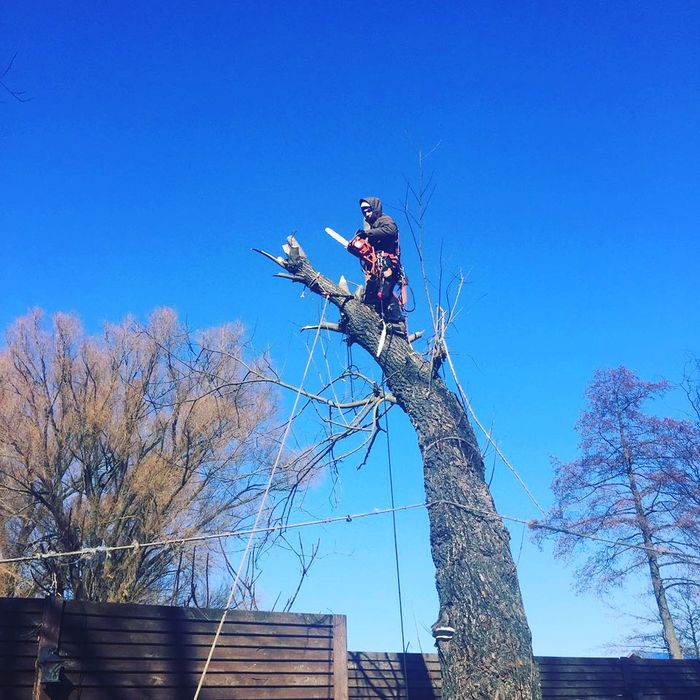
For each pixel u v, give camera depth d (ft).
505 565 16.66
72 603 16.79
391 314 20.57
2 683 15.57
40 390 46.57
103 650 16.81
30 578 43.11
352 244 20.94
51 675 15.67
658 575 55.72
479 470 18.22
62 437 45.24
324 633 20.16
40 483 44.65
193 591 26.66
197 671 17.89
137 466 46.14
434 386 19.08
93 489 46.24
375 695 24.17
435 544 17.33
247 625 19.03
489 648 15.53
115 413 47.96
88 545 44.86
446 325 19.27
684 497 56.44
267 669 18.86
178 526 44.29
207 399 46.55
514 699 15.07
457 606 16.26
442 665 16.25
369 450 21.76
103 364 49.60
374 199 21.94
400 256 21.43
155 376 50.44
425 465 18.26
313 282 20.75
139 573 45.83
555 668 28.37
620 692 29.91
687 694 31.78
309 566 23.88
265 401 48.83
